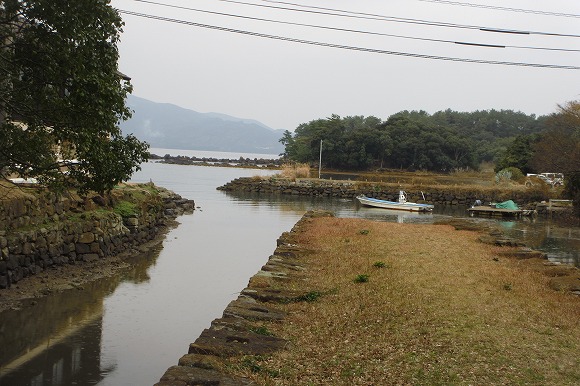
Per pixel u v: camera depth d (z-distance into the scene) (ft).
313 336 33.73
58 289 52.80
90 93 41.91
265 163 424.05
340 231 83.30
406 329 34.88
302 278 48.88
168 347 39.73
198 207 144.87
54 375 34.27
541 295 44.21
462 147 319.47
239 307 37.86
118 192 81.76
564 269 53.98
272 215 134.72
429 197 199.52
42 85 42.27
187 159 433.48
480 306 40.19
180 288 56.95
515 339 33.12
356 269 53.11
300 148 331.98
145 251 77.15
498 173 224.94
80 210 66.80
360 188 204.33
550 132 178.91
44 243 56.65
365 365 29.19
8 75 41.75
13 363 35.91
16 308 46.39
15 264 51.65
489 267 55.67
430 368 28.63
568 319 37.76
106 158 44.83
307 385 26.53
